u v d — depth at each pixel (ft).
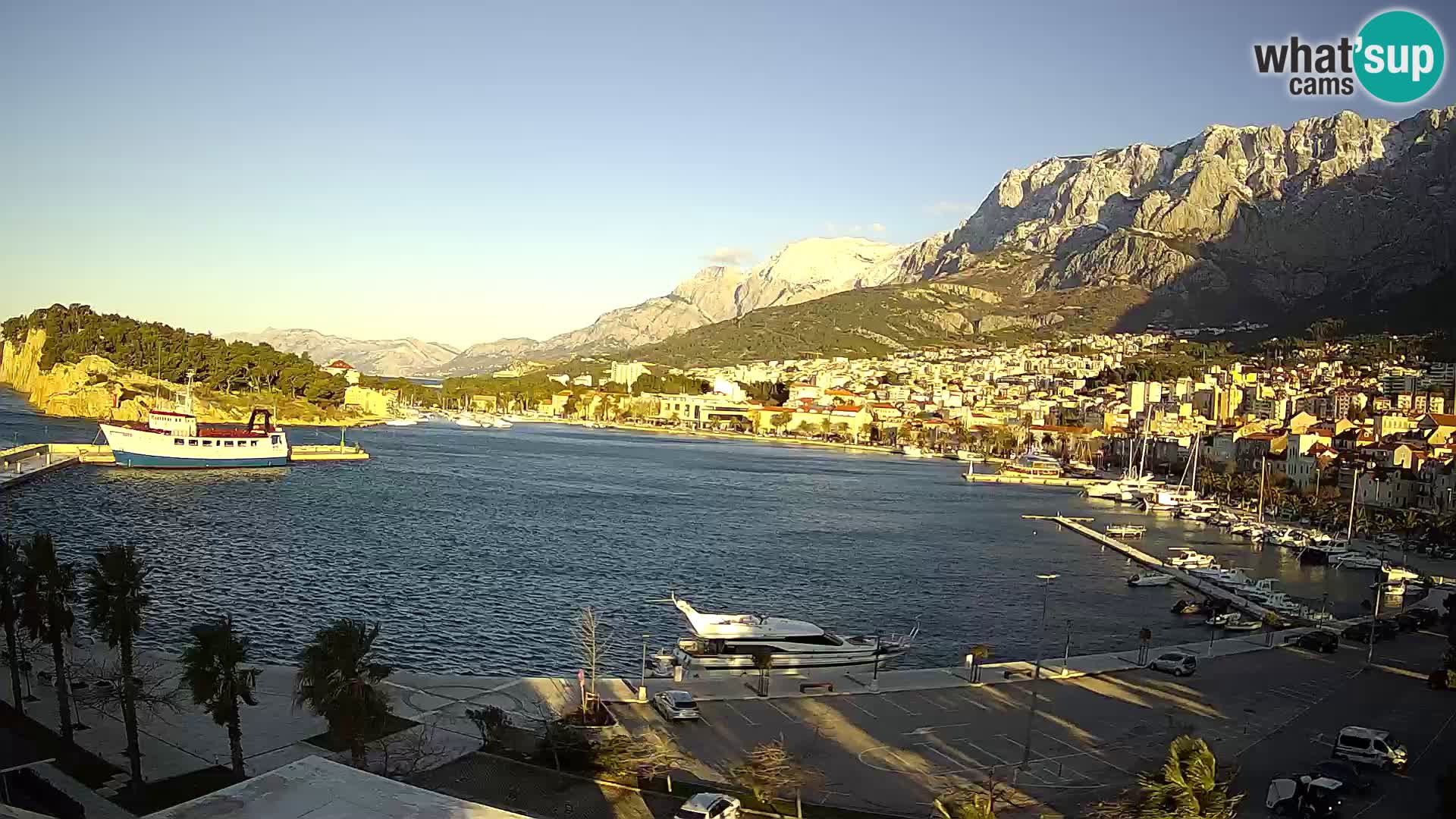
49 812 170.91
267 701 243.19
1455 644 298.15
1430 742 238.68
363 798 107.45
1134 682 290.97
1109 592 490.08
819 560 552.82
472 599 410.52
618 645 351.87
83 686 244.01
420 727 226.17
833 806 193.06
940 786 205.77
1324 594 494.59
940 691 275.59
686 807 179.83
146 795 183.01
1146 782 165.58
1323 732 245.65
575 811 184.75
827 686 273.75
